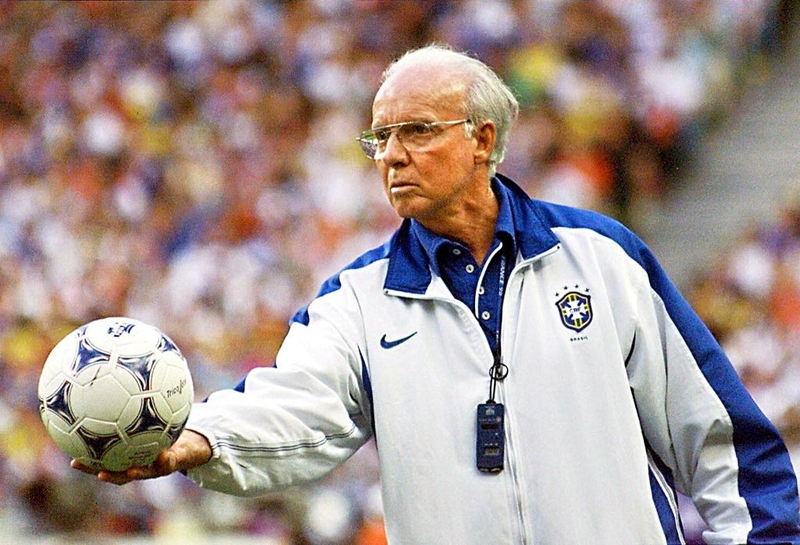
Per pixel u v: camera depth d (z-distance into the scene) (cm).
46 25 5588
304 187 4550
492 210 1159
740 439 1117
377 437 1111
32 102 5316
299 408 1088
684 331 1128
